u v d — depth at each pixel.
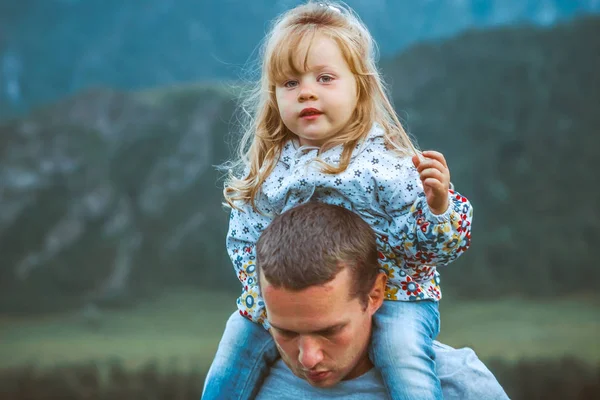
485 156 45.59
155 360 29.80
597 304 38.03
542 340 31.12
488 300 39.44
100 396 25.19
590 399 22.84
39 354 32.03
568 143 45.84
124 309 41.47
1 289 42.72
